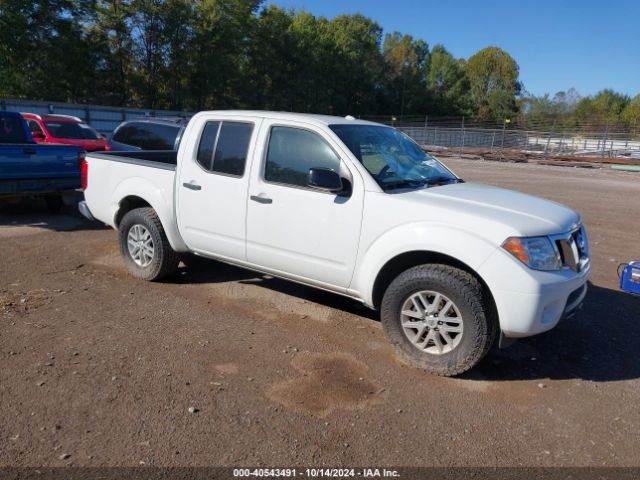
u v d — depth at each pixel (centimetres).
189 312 497
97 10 3962
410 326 407
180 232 541
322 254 444
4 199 823
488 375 404
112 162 600
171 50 4438
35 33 3525
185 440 308
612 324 515
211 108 4994
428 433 326
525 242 369
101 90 4212
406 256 414
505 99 8200
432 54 9138
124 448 298
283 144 470
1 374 370
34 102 3008
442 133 4203
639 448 320
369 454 304
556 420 346
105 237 779
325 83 6191
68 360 395
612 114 6912
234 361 406
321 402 355
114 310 495
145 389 360
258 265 493
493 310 383
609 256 788
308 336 457
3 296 517
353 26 7112
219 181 501
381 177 434
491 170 2441
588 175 2273
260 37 5416
